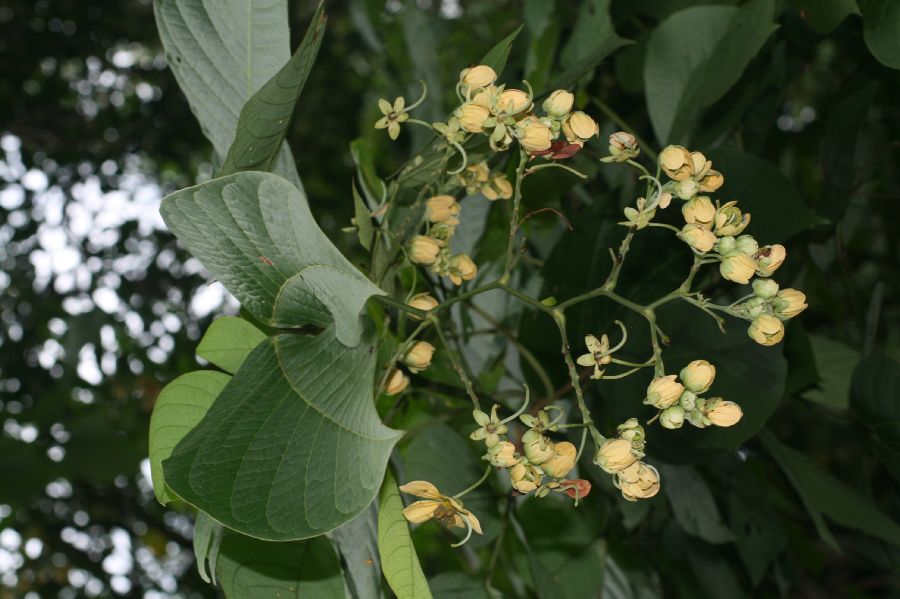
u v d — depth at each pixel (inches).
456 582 30.9
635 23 40.6
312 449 22.0
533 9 40.5
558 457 23.4
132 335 90.6
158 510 101.3
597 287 30.6
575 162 36.5
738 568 44.9
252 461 21.7
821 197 38.2
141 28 105.1
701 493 34.6
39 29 100.3
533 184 33.5
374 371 22.6
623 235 30.6
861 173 40.6
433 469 30.0
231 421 22.0
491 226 32.7
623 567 34.9
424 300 26.2
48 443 45.8
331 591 25.1
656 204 24.7
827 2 29.9
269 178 21.2
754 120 37.4
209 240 22.1
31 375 91.5
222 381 24.4
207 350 24.8
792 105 91.2
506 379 33.9
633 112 44.5
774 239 29.8
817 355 38.4
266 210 21.7
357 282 21.6
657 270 30.5
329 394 22.5
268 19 25.2
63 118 99.2
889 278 66.7
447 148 25.5
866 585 66.0
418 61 45.4
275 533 21.2
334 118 108.1
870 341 37.3
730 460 35.7
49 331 91.9
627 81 40.6
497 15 62.7
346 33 106.5
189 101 25.5
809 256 42.9
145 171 109.8
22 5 99.2
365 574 25.7
